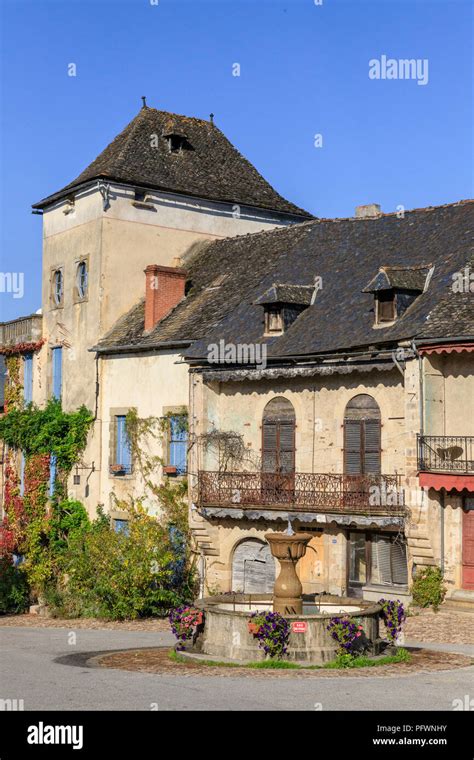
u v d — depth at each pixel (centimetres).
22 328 3794
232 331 2898
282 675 1518
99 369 3372
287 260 3120
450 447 2369
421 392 2361
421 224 2877
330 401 2648
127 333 3303
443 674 1520
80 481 3425
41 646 2114
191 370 2928
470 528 2362
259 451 2806
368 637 1681
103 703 1317
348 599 1833
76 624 2745
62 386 3572
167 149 3691
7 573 3381
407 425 2383
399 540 2484
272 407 2791
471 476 2247
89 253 3475
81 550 2986
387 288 2500
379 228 2997
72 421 3453
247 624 1655
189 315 3152
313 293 2855
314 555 2683
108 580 2784
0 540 3650
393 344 2434
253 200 3750
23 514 3594
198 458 2889
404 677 1492
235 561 2883
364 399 2578
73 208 3594
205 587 2917
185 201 3600
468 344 2261
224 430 2897
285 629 1627
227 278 3275
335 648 1630
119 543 2822
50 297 3684
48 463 3528
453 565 2373
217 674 1534
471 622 2188
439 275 2558
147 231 3509
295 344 2681
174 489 3027
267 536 1752
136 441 3192
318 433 2669
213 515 2814
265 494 2717
